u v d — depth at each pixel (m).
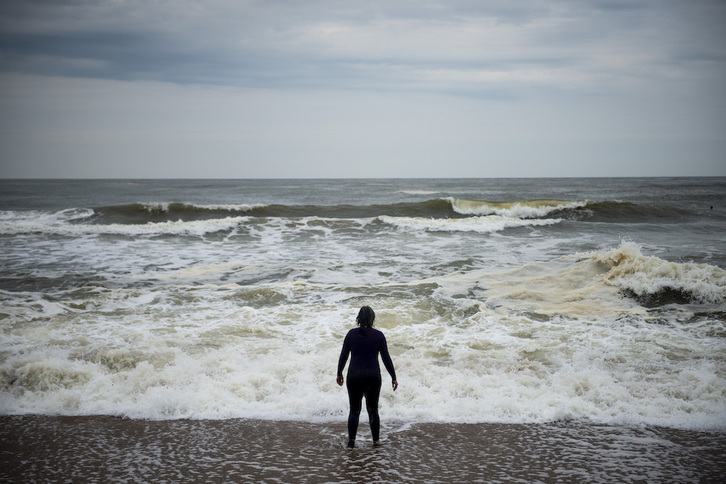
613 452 5.31
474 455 5.27
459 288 12.86
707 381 7.05
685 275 11.98
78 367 7.51
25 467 5.00
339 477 4.78
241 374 7.48
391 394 6.93
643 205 31.97
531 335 9.55
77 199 53.47
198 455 5.29
